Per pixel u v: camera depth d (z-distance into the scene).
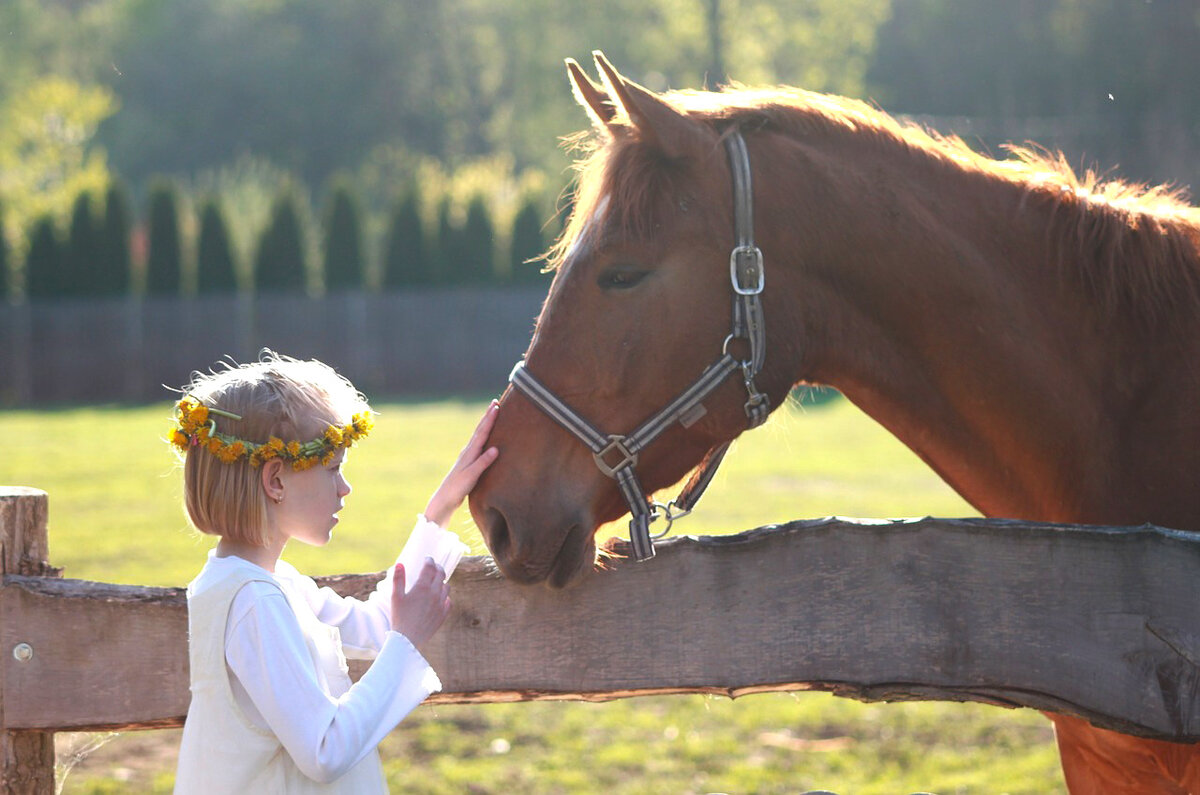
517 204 23.64
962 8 35.22
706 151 2.04
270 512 1.80
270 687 1.68
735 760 4.52
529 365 2.03
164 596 2.01
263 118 47.44
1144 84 31.75
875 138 2.21
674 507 2.15
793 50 34.59
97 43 49.19
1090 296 2.16
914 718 4.99
